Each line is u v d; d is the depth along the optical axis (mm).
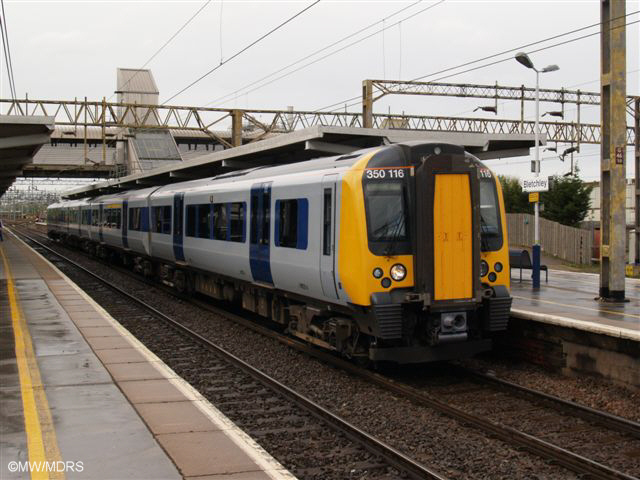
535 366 11328
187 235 17828
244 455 5664
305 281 11172
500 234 10305
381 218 9492
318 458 6633
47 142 20266
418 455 6828
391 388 9414
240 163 19953
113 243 28859
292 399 8797
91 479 5113
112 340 10875
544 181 18500
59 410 6938
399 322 9438
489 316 10039
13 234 69062
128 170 56812
